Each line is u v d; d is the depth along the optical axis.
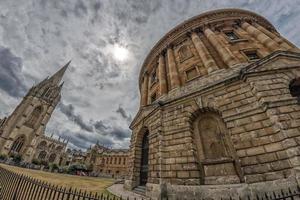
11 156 50.69
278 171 7.91
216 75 13.44
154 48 24.28
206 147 11.27
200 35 19.89
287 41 16.83
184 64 17.69
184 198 9.63
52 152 82.44
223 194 8.80
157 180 11.24
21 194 7.59
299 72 10.76
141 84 28.55
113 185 21.22
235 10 20.86
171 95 15.41
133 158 16.95
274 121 8.73
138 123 18.59
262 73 10.71
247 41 16.61
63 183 16.09
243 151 9.17
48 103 68.56
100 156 86.88
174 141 12.09
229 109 10.72
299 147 7.80
